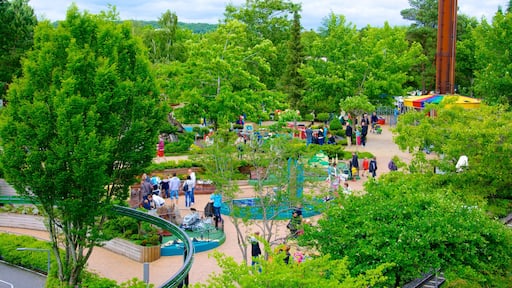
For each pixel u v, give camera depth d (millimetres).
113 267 26953
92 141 20859
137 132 22500
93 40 23125
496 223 20859
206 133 53281
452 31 50781
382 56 56906
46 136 21469
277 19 72438
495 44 47719
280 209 28859
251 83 48219
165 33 66188
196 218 30500
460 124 27391
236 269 15484
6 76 48031
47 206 22734
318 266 16188
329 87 57562
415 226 19953
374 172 40062
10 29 48875
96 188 21656
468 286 19578
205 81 46219
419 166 28406
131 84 22312
